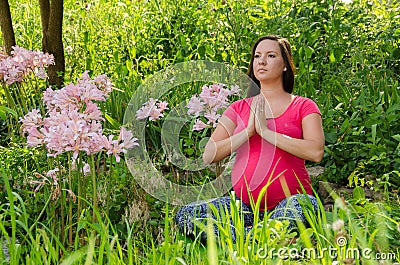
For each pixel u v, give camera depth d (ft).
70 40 29.32
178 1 29.32
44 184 15.15
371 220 13.14
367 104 20.30
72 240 14.30
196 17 28.48
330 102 21.45
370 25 26.20
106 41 28.71
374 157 18.21
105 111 21.95
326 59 24.72
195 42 26.00
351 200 14.40
